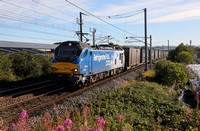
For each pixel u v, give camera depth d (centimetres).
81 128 368
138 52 2859
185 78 1594
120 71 2084
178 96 1028
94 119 561
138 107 770
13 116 667
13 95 968
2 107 785
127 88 1084
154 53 4225
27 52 1700
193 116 663
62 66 1092
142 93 955
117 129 511
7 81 1307
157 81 1766
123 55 2100
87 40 2050
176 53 4231
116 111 667
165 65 1764
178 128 601
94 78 1376
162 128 600
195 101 1043
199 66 2455
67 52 1124
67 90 1150
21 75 1548
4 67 1433
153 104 814
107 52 1557
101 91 1176
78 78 1096
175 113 710
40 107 801
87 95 1034
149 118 671
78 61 1090
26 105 834
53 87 1226
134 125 597
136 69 2567
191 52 4222
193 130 538
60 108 788
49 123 420
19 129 324
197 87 1256
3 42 2728
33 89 1129
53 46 3488
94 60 1292
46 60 1852
